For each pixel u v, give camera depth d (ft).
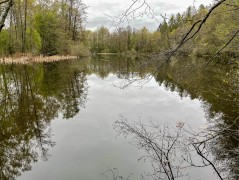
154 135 23.16
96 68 91.20
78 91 48.16
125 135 24.67
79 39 172.96
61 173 18.19
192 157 19.22
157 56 10.84
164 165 16.93
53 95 43.80
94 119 30.71
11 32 109.50
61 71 77.77
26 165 19.43
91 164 19.36
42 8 134.62
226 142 20.43
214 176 17.16
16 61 100.01
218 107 35.06
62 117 31.58
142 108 36.04
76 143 23.43
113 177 17.40
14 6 100.58
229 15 26.32
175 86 54.70
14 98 40.47
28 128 27.76
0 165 19.56
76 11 165.78
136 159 19.75
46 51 133.80
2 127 28.04
